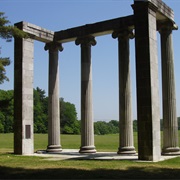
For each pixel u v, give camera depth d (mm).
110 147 67938
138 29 41000
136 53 40844
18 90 50344
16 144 49844
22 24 50312
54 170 31500
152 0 41719
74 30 53031
